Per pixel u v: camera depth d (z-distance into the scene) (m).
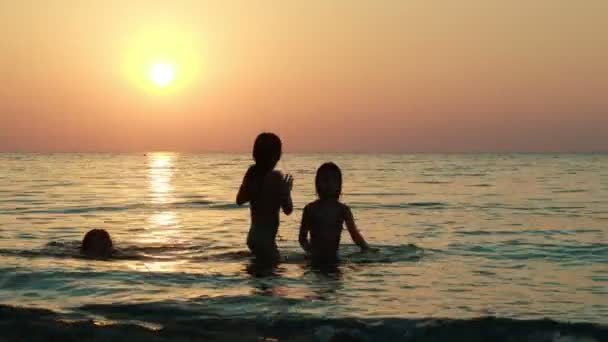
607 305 4.81
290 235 7.62
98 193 15.72
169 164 57.81
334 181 6.21
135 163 60.97
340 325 4.30
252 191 6.20
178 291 5.02
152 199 13.64
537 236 7.79
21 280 5.32
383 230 8.30
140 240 7.48
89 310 4.63
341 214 6.23
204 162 69.12
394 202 12.70
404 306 4.72
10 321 4.30
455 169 38.03
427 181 22.45
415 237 7.68
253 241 6.17
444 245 7.09
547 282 5.42
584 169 36.97
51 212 10.56
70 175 28.69
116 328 4.24
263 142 6.20
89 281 5.29
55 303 4.79
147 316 4.52
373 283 5.30
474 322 4.27
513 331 4.19
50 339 4.09
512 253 6.62
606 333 4.14
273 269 5.74
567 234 7.96
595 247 6.97
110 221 9.38
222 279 5.36
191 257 6.26
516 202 12.69
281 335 4.24
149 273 5.53
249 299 4.81
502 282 5.41
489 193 15.64
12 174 29.39
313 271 5.68
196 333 4.19
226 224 9.04
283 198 6.17
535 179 23.78
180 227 8.70
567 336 4.12
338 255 6.30
